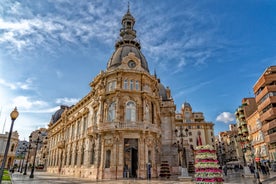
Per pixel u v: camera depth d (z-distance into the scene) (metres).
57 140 56.84
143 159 27.84
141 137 28.67
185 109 97.56
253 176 28.00
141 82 32.66
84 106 41.41
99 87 33.50
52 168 54.47
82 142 37.84
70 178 29.70
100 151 29.56
